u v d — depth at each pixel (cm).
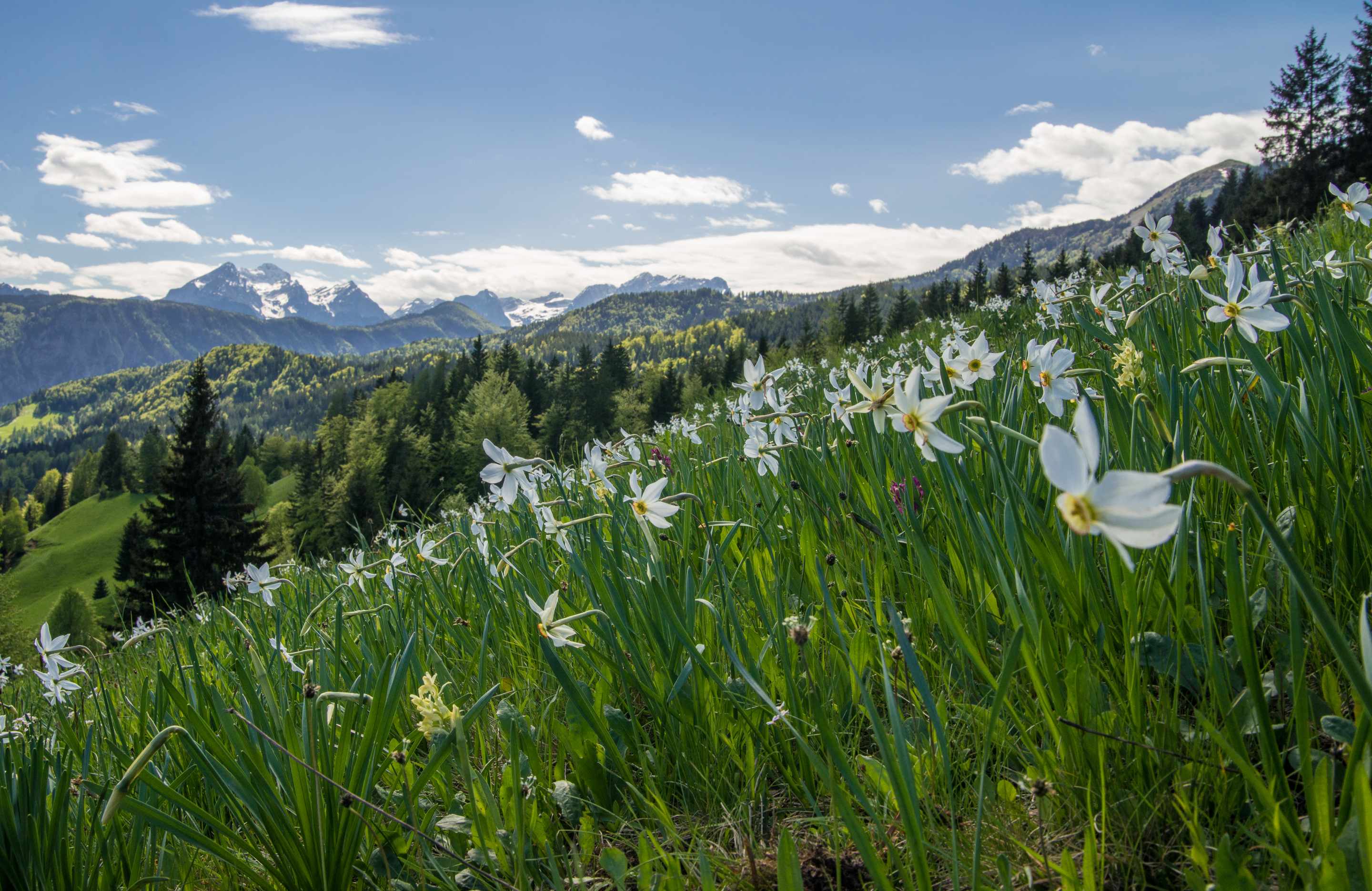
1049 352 230
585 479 390
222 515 4744
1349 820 119
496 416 8375
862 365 392
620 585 238
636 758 222
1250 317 203
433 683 190
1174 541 191
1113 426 215
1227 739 138
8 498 17338
